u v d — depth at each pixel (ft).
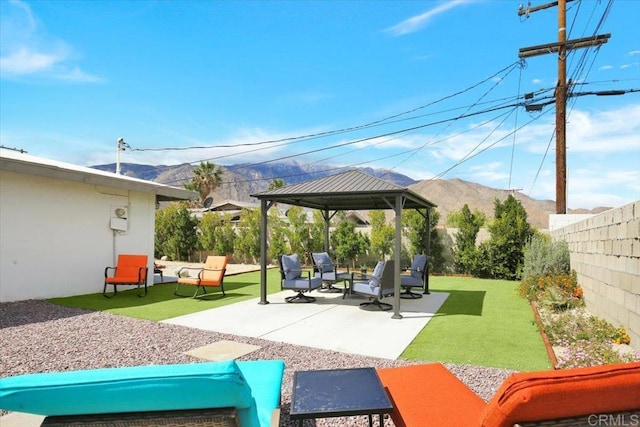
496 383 13.00
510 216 47.01
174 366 5.02
